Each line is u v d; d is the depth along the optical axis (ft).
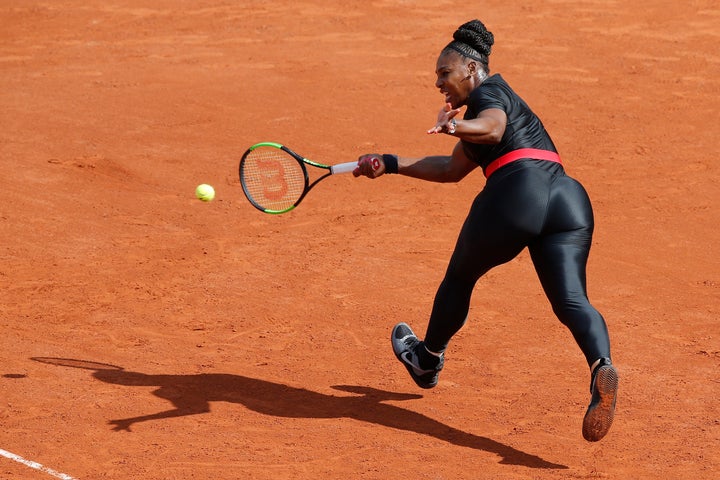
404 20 261.65
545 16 261.44
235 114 184.24
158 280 110.73
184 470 68.95
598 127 178.70
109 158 156.56
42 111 183.93
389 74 214.69
